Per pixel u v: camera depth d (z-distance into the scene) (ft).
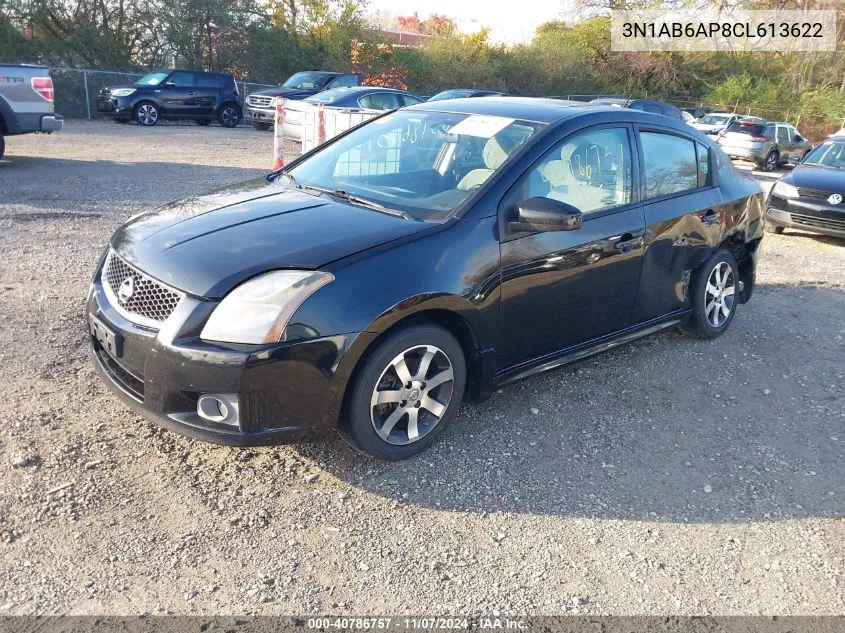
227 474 10.98
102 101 66.18
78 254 21.47
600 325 14.49
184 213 12.31
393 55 107.65
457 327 11.95
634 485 11.61
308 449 11.79
